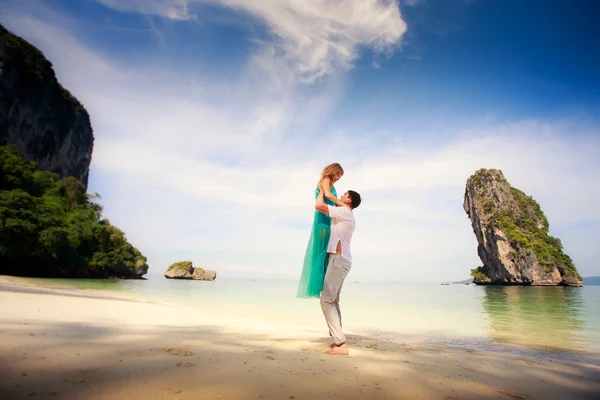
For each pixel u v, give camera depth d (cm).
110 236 5225
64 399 191
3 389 196
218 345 398
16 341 314
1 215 3262
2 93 5922
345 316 1100
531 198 8912
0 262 3578
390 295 2648
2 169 3888
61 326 430
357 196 446
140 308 814
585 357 530
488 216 8381
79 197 5394
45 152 7244
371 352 427
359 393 252
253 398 220
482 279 8244
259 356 347
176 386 229
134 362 281
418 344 565
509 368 398
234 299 1628
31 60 6644
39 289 1134
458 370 363
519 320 1052
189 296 1739
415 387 282
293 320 849
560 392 312
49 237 3541
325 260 428
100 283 2900
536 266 7312
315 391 246
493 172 8906
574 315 1241
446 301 1980
